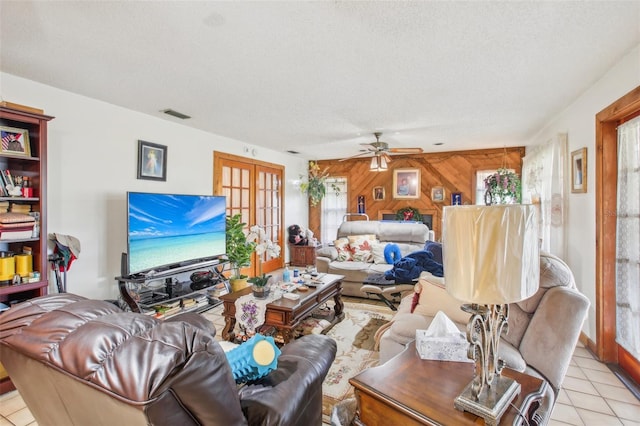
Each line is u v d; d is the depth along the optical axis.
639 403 2.01
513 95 3.03
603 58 2.26
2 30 1.89
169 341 0.79
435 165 6.36
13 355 0.94
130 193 3.12
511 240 0.96
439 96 3.05
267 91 2.92
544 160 4.00
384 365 1.37
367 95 3.03
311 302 2.96
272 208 6.16
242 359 1.21
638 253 2.22
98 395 0.75
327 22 1.81
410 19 1.78
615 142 2.50
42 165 2.38
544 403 1.49
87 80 2.68
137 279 3.04
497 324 1.13
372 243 4.89
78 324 0.91
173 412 0.74
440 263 3.72
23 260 2.34
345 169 7.18
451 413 1.04
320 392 1.41
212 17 1.76
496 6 1.67
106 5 1.65
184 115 3.70
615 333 2.49
